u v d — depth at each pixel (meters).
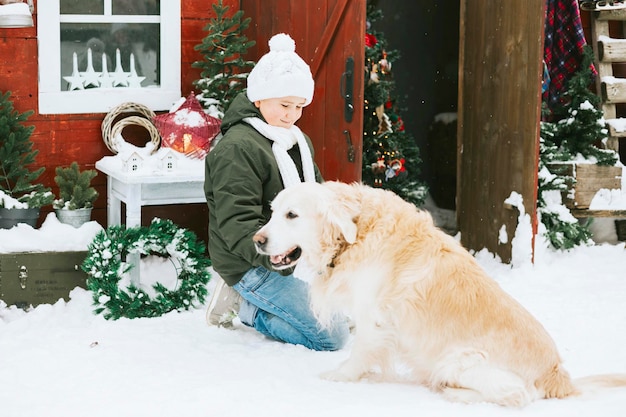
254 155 3.81
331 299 3.42
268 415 3.00
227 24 5.56
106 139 5.48
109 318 4.40
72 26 5.51
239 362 3.62
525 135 5.62
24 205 4.90
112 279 4.43
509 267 5.72
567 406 3.04
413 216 3.39
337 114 5.37
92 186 5.57
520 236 5.65
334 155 5.43
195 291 4.55
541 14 5.42
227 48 5.58
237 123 4.02
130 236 4.52
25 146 5.15
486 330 3.13
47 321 4.41
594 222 6.47
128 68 5.72
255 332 4.13
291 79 3.88
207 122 5.26
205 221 6.01
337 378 3.37
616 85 6.49
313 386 3.30
